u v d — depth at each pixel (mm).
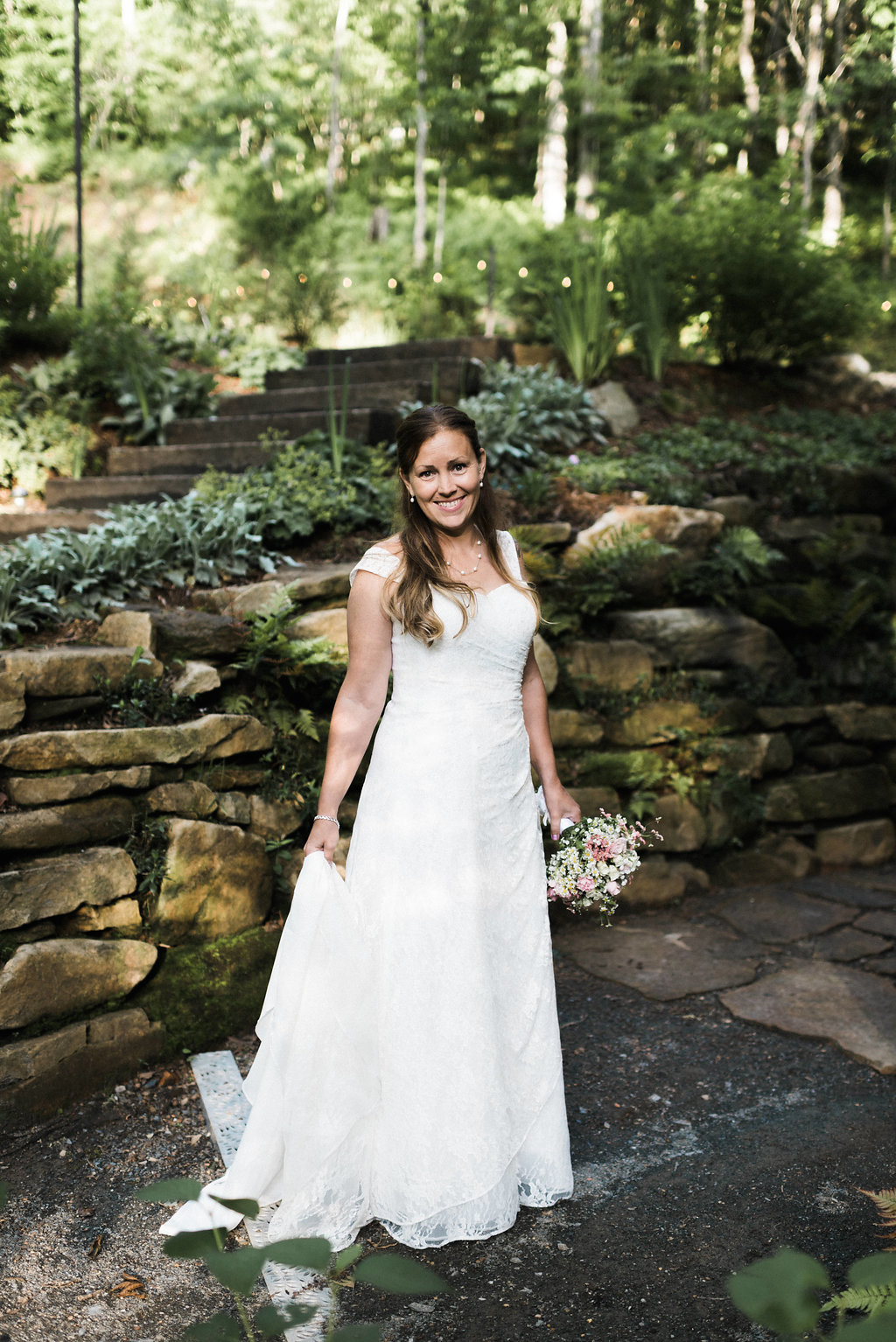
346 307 10461
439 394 6379
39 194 14312
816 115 18266
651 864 4430
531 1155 2299
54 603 3945
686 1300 1975
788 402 8211
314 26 16969
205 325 9359
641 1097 2832
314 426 5961
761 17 20344
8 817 2930
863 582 5777
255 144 16984
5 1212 2270
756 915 4312
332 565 4656
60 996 2771
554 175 15547
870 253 17859
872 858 5121
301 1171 2164
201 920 3232
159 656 3744
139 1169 2451
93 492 5797
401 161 17781
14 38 15547
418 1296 2000
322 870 2207
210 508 4688
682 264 7898
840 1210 2268
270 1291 2018
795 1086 2889
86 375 6688
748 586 5555
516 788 2316
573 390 6488
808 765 5254
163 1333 1901
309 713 3740
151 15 16234
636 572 5125
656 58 16547
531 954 2311
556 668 4551
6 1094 2564
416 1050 2156
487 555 2352
